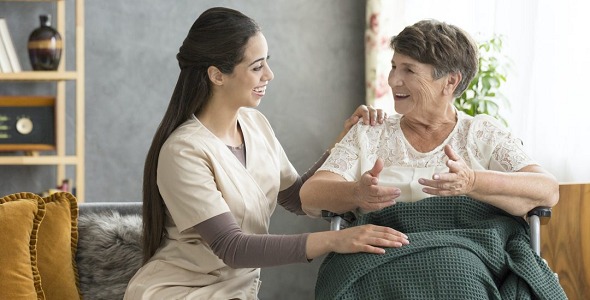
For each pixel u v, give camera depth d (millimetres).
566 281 3982
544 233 3986
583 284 3971
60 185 4766
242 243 2592
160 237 2791
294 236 2564
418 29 2729
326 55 5414
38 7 5047
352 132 2875
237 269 2805
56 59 4680
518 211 2611
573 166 4387
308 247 2523
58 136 4746
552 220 3979
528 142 4598
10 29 5012
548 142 4484
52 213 3002
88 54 5145
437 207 2631
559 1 4414
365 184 2510
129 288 2725
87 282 2992
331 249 2504
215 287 2730
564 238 3979
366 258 2447
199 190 2652
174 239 2775
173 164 2676
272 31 5359
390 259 2434
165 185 2695
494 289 2416
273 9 5352
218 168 2709
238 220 2760
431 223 2619
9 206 2939
